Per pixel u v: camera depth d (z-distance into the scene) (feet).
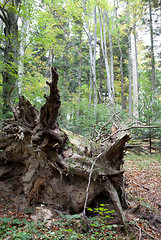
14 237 9.17
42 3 51.49
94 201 12.84
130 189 17.63
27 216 11.71
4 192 13.94
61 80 39.45
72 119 33.24
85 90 64.64
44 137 11.97
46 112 11.04
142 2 59.67
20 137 13.07
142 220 11.88
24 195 13.48
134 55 58.75
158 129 34.06
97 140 15.42
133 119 38.47
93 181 12.12
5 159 14.70
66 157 12.83
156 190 17.85
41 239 9.27
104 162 12.27
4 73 27.50
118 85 86.48
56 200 12.67
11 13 28.14
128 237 10.07
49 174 12.86
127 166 26.20
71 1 49.29
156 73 92.17
